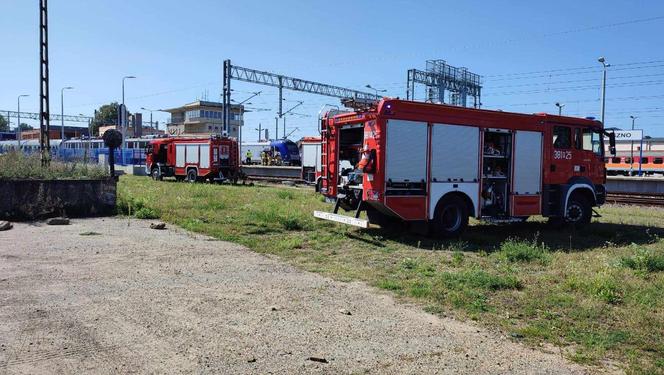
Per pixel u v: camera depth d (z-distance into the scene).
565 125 13.06
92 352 4.52
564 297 6.48
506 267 8.36
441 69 50.41
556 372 4.36
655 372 4.35
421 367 4.40
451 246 10.23
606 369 4.43
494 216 12.02
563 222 13.08
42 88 16.47
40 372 4.08
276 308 5.93
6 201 12.86
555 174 12.90
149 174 35.91
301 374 4.19
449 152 11.34
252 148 65.50
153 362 4.34
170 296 6.32
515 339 5.12
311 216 13.90
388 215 11.52
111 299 6.12
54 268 7.66
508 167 12.23
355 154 12.44
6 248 9.16
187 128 102.25
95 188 14.24
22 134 112.56
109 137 14.71
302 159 33.50
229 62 43.56
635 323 5.56
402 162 10.79
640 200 23.06
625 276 7.59
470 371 4.34
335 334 5.14
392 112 10.65
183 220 13.02
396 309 6.05
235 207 16.17
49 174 14.16
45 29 16.48
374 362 4.48
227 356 4.51
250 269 8.00
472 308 6.08
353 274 7.81
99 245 9.60
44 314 5.50
